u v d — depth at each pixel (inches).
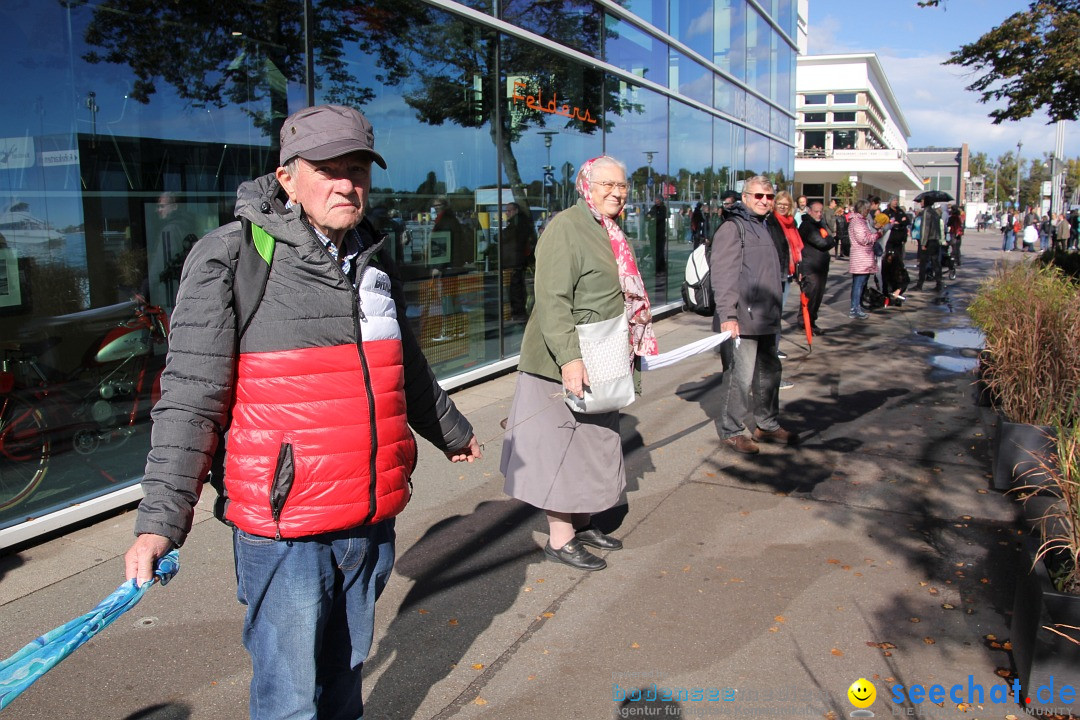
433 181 283.0
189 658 126.0
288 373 76.6
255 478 76.7
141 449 190.4
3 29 161.0
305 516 77.2
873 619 139.9
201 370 74.6
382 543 86.6
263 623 79.8
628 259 158.4
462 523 181.0
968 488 201.6
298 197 79.1
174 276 195.8
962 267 971.9
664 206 488.4
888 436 246.2
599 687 120.7
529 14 332.8
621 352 147.1
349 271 81.1
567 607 144.4
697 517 185.5
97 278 179.3
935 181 3189.0
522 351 156.9
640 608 144.0
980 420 261.4
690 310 232.1
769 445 238.8
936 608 143.4
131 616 138.4
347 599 84.9
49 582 150.1
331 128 76.5
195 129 198.2
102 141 178.9
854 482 206.8
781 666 126.0
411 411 95.6
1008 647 130.6
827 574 156.7
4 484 164.2
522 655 129.3
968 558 163.2
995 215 3026.6
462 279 301.9
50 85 169.0
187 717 111.8
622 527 180.4
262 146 215.6
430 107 278.8
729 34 594.6
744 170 653.9
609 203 150.5
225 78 204.5
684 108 512.7
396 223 266.7
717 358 364.8
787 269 279.0
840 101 2341.3
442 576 156.0
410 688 120.1
